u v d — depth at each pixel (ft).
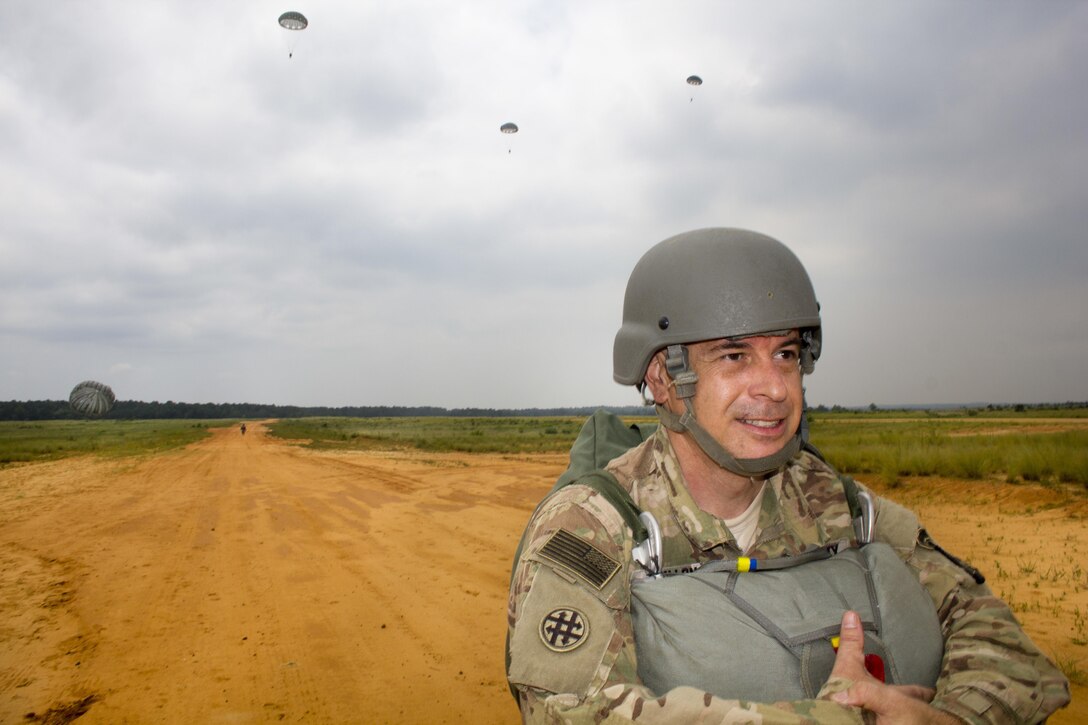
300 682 15.12
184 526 35.17
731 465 4.16
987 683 3.68
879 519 4.60
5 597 22.52
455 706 13.87
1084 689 12.59
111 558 28.02
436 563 25.75
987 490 34.47
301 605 20.75
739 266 4.22
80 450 121.19
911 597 4.07
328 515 37.47
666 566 4.19
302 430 231.91
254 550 28.66
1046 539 24.49
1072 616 16.56
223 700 14.25
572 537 3.87
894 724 3.29
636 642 3.81
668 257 4.51
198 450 114.93
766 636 3.66
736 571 3.95
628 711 3.25
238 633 18.35
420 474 58.65
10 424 362.12
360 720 13.33
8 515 41.37
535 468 60.80
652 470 4.50
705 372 4.23
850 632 3.58
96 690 14.88
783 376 4.22
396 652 16.83
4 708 14.11
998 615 4.14
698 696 3.25
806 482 4.61
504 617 19.40
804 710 3.20
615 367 4.95
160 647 17.43
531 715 3.55
